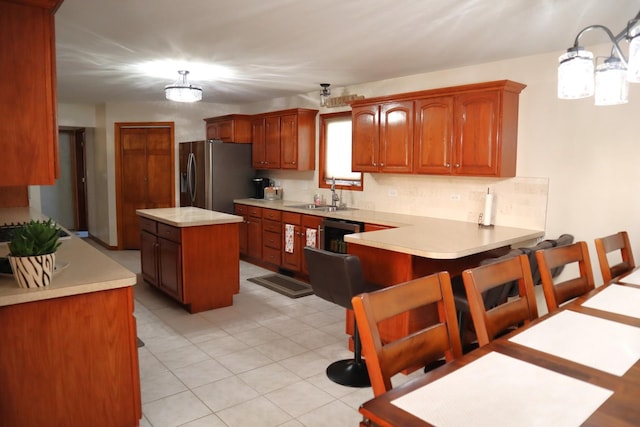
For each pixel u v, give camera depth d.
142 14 2.74
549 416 1.07
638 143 3.16
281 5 2.56
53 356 1.96
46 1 1.92
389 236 3.31
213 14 2.73
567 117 3.49
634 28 1.49
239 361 3.08
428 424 1.03
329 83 4.99
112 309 2.08
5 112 1.91
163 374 2.88
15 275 1.90
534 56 3.62
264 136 6.08
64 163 8.31
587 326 1.64
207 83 5.05
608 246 2.51
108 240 7.02
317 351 3.26
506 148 3.65
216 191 6.11
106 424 2.11
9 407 1.88
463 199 4.20
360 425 1.13
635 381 1.24
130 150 6.80
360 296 1.31
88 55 3.74
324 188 5.64
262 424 2.35
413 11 2.62
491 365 1.33
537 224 3.69
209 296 4.12
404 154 4.20
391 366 1.34
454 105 3.81
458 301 2.67
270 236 5.64
